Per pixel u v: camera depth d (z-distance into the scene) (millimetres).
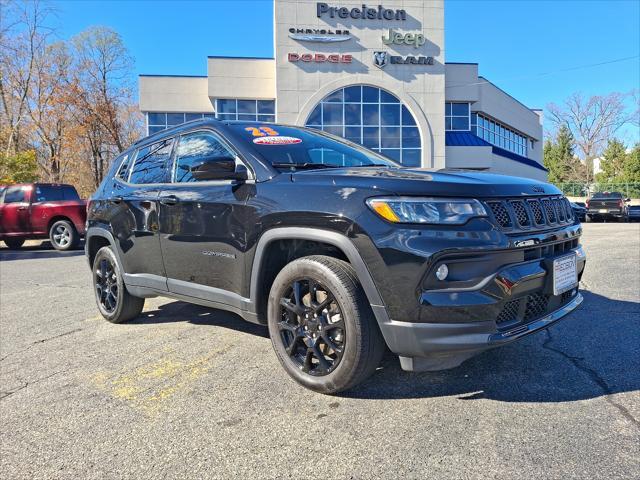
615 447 2201
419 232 2398
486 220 2467
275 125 3926
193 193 3520
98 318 4922
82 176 39969
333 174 2828
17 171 19406
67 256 11141
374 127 27219
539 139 46094
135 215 4102
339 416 2590
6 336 4336
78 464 2219
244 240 3080
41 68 34031
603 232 14953
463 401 2719
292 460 2191
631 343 3609
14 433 2527
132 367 3447
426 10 27266
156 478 2088
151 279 4000
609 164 59406
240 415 2646
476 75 29797
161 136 4246
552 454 2160
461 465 2100
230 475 2092
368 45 26922
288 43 26266
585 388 2840
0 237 12461
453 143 28797
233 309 3289
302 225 2768
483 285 2418
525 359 3332
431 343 2414
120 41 38031
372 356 2627
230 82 27609
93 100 37062
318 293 2818
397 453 2213
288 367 2973
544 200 2898
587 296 5223
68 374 3350
